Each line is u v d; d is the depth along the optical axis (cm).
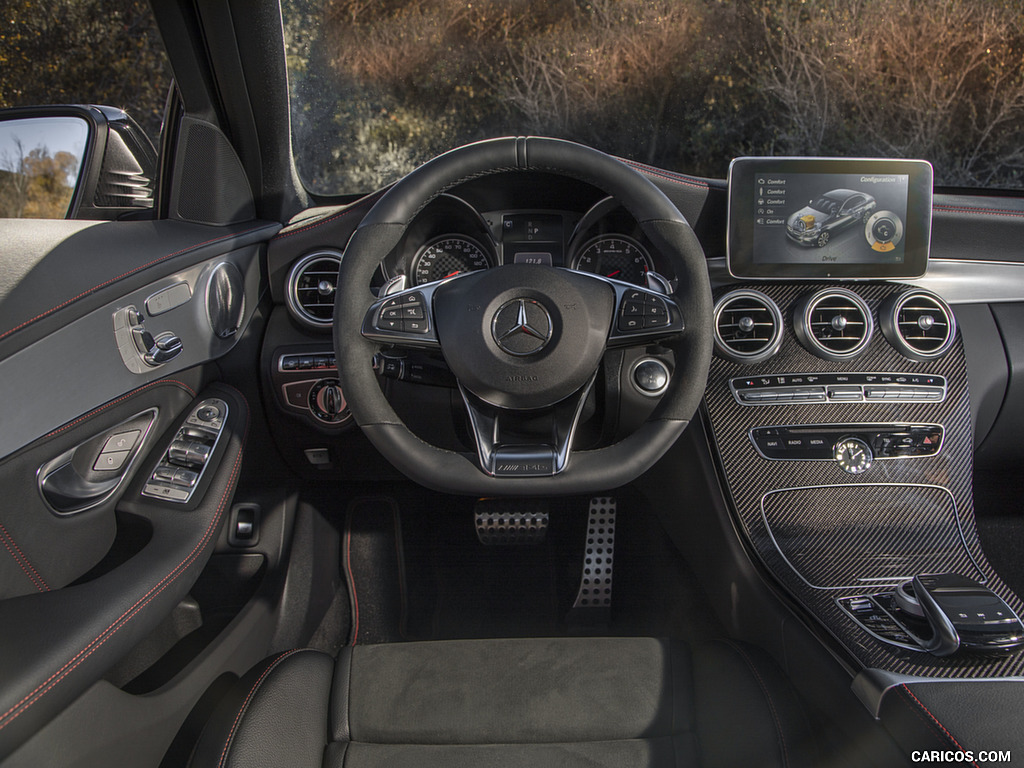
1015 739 92
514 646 134
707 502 157
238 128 158
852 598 127
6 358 100
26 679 87
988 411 177
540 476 116
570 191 154
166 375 137
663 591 185
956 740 92
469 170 118
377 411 117
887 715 102
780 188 153
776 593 138
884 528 146
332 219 163
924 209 153
